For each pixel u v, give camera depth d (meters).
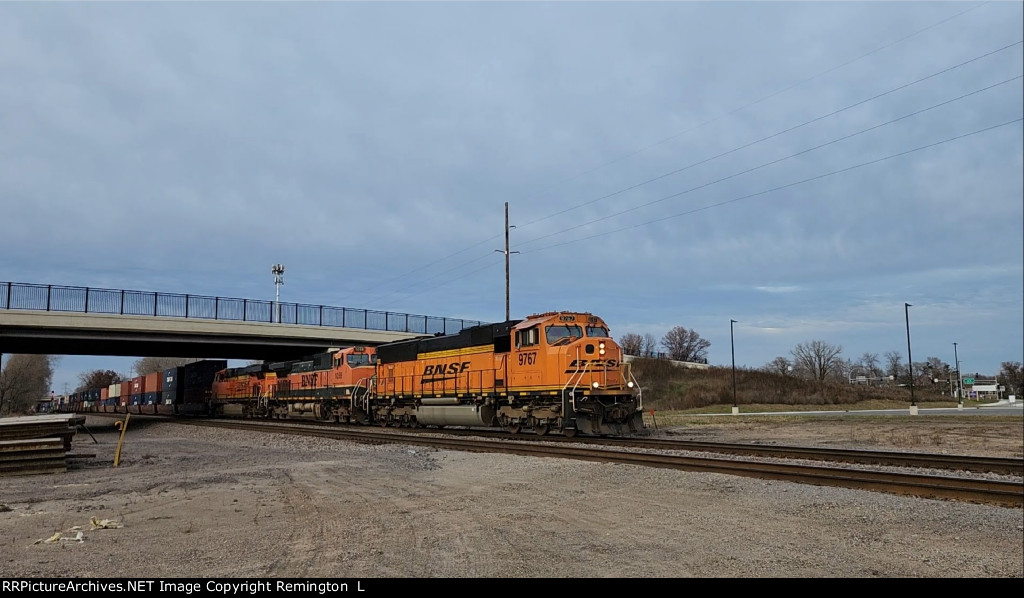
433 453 18.91
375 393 33.81
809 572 7.11
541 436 23.59
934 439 24.23
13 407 102.56
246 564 7.36
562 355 22.53
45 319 34.34
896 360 136.25
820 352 102.62
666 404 65.25
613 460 15.55
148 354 50.19
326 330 44.19
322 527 9.20
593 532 8.82
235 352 50.12
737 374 80.06
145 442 26.98
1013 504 10.20
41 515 10.43
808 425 33.88
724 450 18.02
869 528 9.00
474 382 26.70
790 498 10.91
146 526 9.44
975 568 7.33
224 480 13.98
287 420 43.47
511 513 10.03
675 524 9.25
